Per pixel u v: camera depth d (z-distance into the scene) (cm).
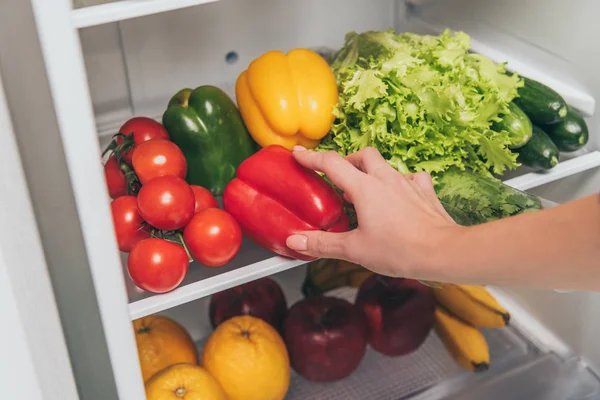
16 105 98
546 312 130
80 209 77
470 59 105
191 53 118
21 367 74
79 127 73
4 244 68
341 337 114
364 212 74
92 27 108
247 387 105
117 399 121
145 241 86
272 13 123
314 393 118
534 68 116
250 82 100
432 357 127
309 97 97
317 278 126
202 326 131
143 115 118
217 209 91
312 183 89
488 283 67
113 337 86
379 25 135
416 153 97
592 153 110
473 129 98
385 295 121
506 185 93
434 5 130
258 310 121
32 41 95
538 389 120
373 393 118
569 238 59
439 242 68
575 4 106
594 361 124
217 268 97
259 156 93
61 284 110
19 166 82
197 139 102
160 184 88
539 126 109
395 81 95
